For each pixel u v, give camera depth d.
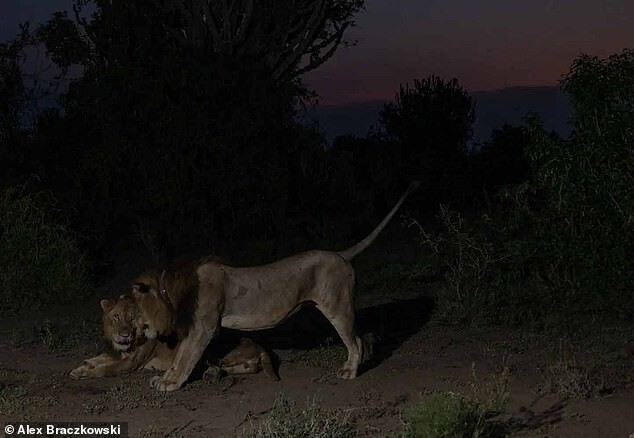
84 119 19.06
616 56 12.86
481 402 8.20
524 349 10.83
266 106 17.77
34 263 14.16
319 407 8.05
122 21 18.20
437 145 27.67
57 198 17.16
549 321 12.12
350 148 26.91
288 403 8.33
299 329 11.90
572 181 12.80
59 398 8.70
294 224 18.48
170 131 16.77
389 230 21.05
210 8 22.05
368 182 24.17
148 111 16.84
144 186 17.09
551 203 13.18
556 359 10.20
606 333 11.52
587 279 12.82
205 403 8.52
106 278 16.02
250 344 9.56
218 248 17.38
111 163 16.84
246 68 17.84
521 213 13.64
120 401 8.54
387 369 9.87
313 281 9.29
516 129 27.42
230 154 17.41
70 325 12.30
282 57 22.70
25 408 8.35
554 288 12.96
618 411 8.29
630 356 10.36
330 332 11.71
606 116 12.70
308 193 19.12
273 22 22.70
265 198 18.00
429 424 7.01
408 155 27.31
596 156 12.66
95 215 17.19
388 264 16.61
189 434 7.64
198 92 17.19
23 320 12.91
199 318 8.92
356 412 8.20
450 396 7.45
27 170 18.50
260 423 7.89
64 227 15.06
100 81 17.52
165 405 8.45
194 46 19.94
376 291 14.69
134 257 17.33
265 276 9.15
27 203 15.05
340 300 9.33
